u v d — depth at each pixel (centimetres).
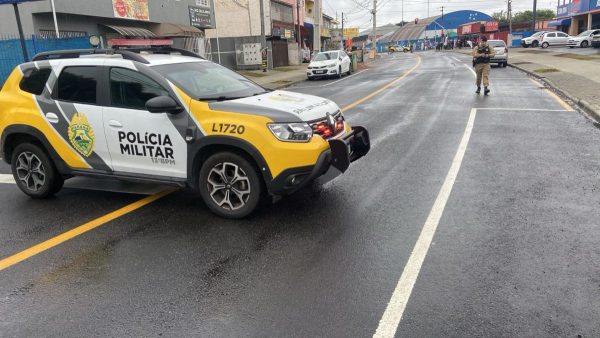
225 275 407
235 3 3788
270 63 3569
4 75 1747
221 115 507
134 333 331
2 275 422
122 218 548
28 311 363
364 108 1311
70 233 509
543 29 7900
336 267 413
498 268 399
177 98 526
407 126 1020
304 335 320
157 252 457
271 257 437
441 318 333
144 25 2270
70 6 1756
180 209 570
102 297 379
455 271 397
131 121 544
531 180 627
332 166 507
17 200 630
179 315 351
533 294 358
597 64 2292
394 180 648
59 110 580
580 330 315
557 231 466
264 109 504
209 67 618
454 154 771
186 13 2584
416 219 511
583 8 5425
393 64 3766
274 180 494
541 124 993
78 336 330
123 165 563
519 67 2459
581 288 364
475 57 1468
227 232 497
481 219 503
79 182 696
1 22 1736
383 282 385
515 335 313
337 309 350
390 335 316
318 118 516
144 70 543
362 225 500
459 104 1302
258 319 341
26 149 617
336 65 2598
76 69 577
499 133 916
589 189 584
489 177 645
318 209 551
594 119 1033
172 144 529
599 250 424
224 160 516
